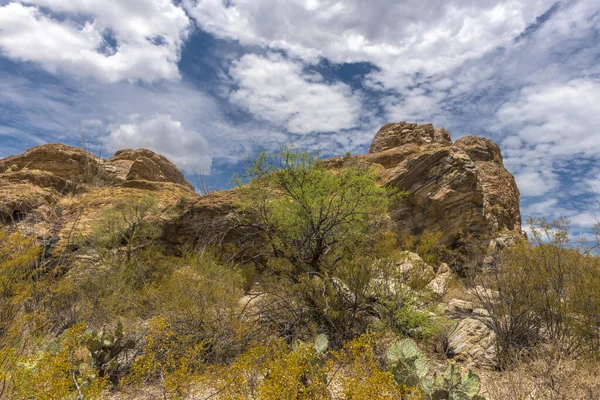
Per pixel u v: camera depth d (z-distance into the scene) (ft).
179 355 15.66
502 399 12.48
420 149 70.69
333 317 20.58
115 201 50.21
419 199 48.52
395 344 14.56
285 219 28.09
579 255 20.26
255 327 20.20
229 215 41.06
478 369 17.66
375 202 29.63
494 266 24.21
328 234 26.89
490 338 19.45
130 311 21.47
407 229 47.80
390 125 82.53
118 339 16.25
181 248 39.78
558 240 20.79
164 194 60.85
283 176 29.25
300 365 11.73
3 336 15.16
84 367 14.12
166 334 14.17
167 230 46.75
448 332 20.92
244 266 30.83
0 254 21.45
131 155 88.07
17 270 20.85
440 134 79.10
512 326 18.71
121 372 15.58
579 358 16.29
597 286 17.44
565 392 12.41
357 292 21.88
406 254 23.41
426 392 12.54
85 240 40.42
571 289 18.89
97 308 23.15
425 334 20.63
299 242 26.73
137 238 44.01
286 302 21.24
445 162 48.91
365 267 22.49
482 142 65.46
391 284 22.80
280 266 25.73
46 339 17.74
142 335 17.81
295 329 20.17
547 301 18.86
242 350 17.99
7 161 73.56
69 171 71.20
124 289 26.18
